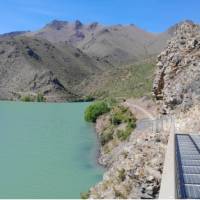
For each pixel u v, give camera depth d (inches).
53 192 2121.1
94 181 2324.1
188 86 2085.4
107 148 2913.4
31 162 2915.8
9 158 3095.5
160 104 2544.3
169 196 572.7
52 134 4389.8
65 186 2225.6
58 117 6417.3
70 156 3085.6
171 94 2198.6
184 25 2554.1
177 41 2479.1
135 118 3208.7
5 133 4539.9
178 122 1759.4
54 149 3435.0
